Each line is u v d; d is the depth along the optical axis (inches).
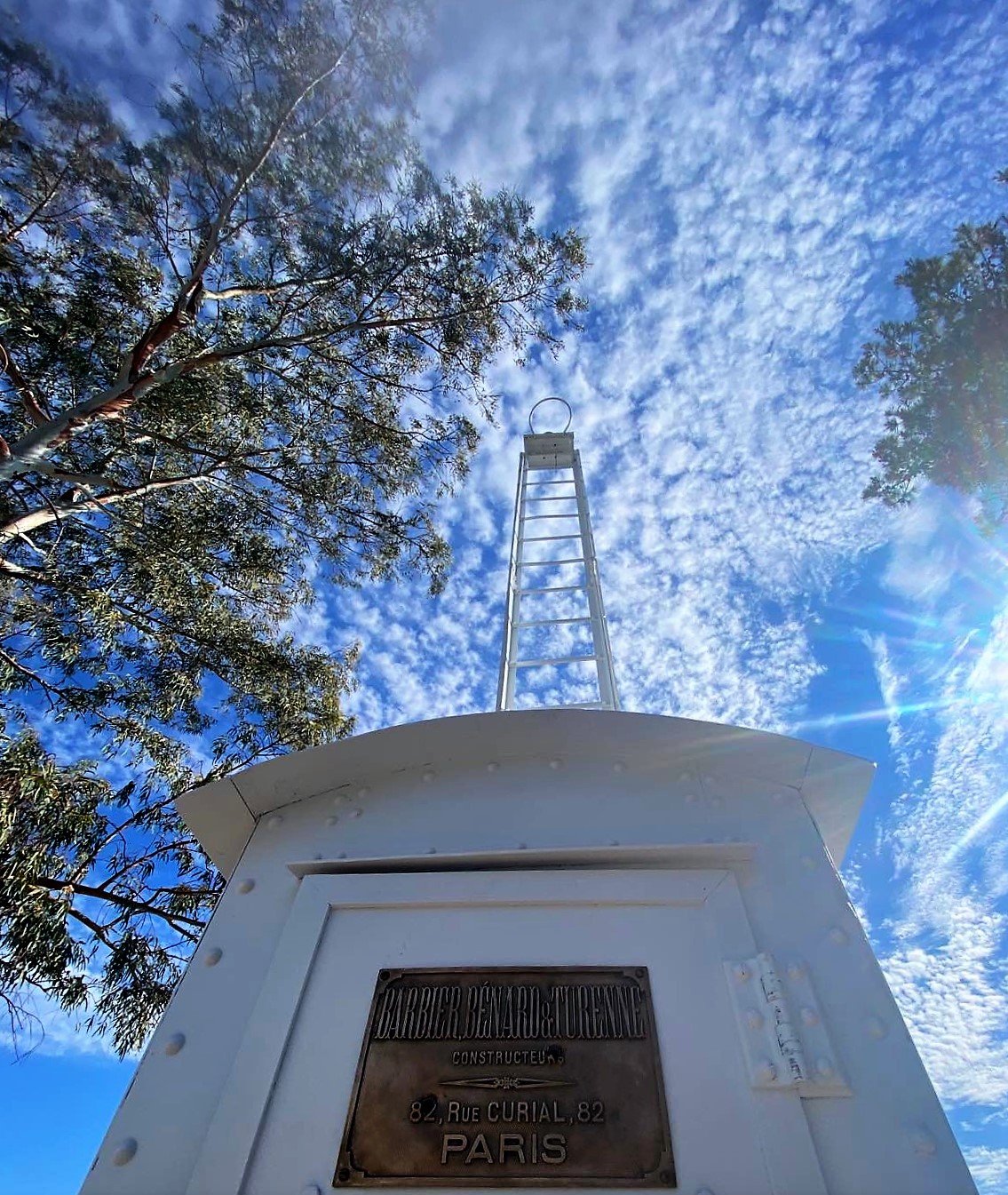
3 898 222.7
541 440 328.5
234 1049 79.3
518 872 90.7
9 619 297.1
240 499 383.6
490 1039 76.0
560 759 111.0
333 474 392.5
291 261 359.6
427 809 106.2
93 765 253.0
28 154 286.0
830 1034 74.4
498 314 390.9
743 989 77.7
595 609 202.7
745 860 92.9
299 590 413.1
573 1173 65.7
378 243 360.5
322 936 87.1
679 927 84.4
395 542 407.5
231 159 325.1
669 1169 65.4
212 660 352.8
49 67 276.5
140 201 317.4
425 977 81.9
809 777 105.5
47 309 314.0
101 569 320.8
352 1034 77.6
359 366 394.3
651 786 105.3
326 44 328.2
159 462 362.3
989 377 307.7
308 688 390.9
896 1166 64.7
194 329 348.5
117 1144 72.4
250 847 105.6
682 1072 72.0
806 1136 66.4
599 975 80.4
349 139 350.3
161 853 317.4
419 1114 70.8
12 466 262.8
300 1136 70.1
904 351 330.6
